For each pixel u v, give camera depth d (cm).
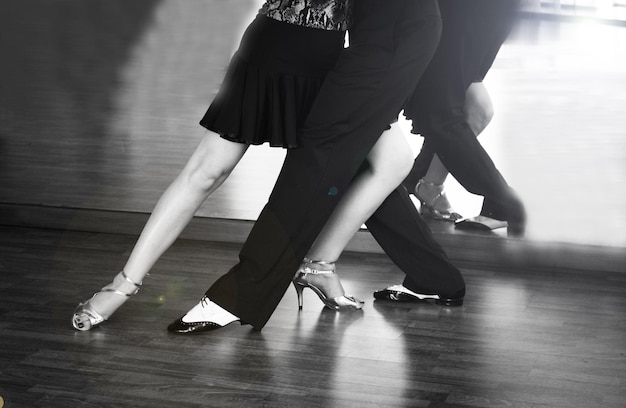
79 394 250
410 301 344
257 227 297
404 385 261
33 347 286
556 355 288
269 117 292
